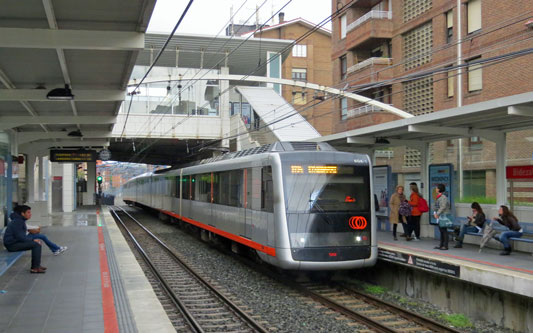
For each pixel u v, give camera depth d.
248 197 12.48
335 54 32.22
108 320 6.80
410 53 25.92
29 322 6.70
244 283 11.34
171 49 28.98
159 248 17.11
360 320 8.31
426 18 24.25
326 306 9.27
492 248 11.39
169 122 29.88
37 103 13.13
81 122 15.02
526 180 11.05
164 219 28.42
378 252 11.62
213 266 13.54
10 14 7.05
